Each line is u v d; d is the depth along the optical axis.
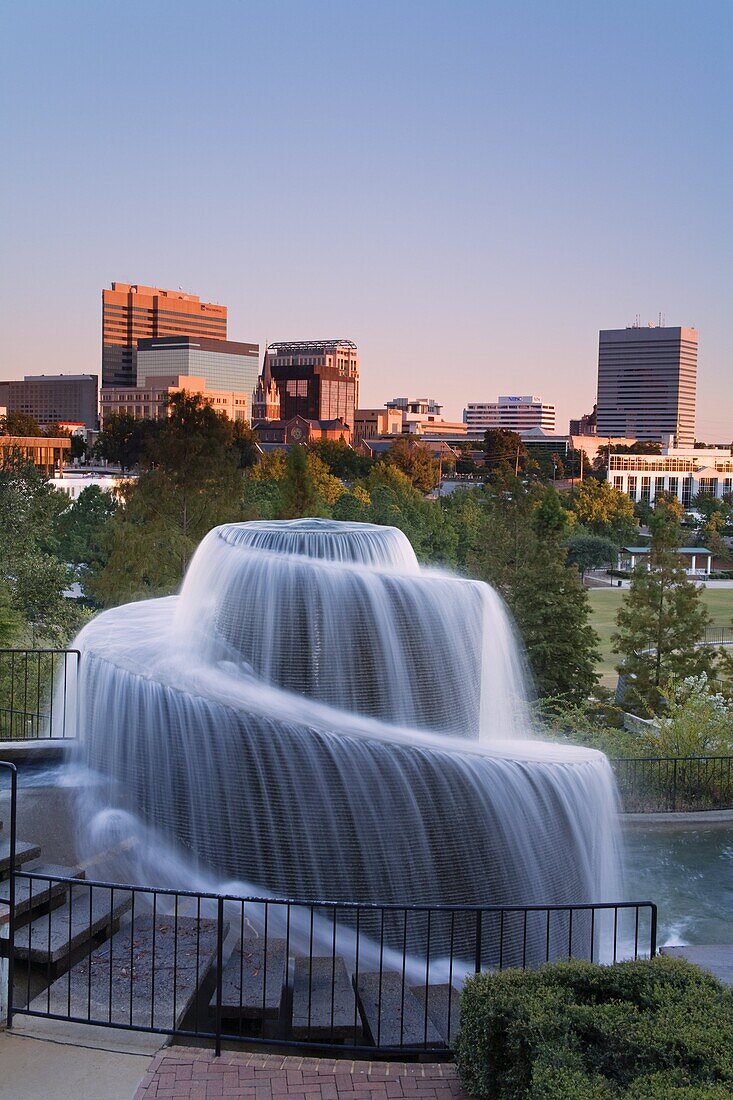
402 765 9.47
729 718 17.64
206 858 9.74
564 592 32.62
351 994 7.48
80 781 10.62
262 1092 5.54
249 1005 6.88
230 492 31.89
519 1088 5.23
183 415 31.80
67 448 153.00
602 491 112.38
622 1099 4.55
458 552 71.12
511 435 164.75
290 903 6.32
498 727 12.48
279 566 10.74
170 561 30.34
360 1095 5.54
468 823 9.62
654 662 29.84
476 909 6.34
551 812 9.99
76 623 29.56
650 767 15.45
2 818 9.62
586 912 10.17
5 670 20.77
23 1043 6.05
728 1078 4.75
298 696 10.59
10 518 30.28
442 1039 7.06
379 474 91.06
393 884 9.46
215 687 10.23
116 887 6.40
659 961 6.03
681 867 11.92
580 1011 5.38
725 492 176.88
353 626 10.61
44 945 7.05
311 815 9.48
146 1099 5.44
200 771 9.79
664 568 29.88
